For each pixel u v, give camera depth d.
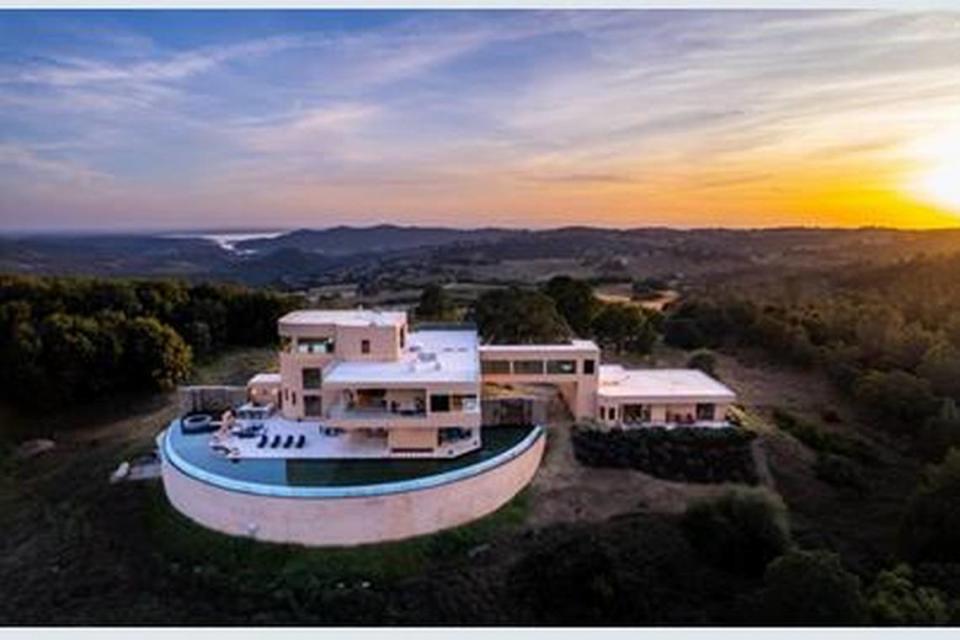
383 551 33.38
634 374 51.72
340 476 35.84
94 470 43.78
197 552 33.78
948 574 30.22
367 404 40.59
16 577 33.22
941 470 36.31
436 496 34.56
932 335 62.47
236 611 30.09
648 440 42.72
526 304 61.25
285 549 33.34
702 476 40.34
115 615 29.89
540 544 33.94
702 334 71.88
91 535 36.38
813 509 38.94
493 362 45.84
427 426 38.47
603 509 37.19
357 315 47.47
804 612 26.22
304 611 30.00
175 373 59.34
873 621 26.52
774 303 79.88
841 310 73.81
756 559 32.84
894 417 52.12
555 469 40.91
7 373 54.81
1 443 50.28
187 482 36.22
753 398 56.25
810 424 49.69
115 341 56.84
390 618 29.61
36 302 65.25
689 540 34.25
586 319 68.69
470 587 31.09
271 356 69.81
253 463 37.50
